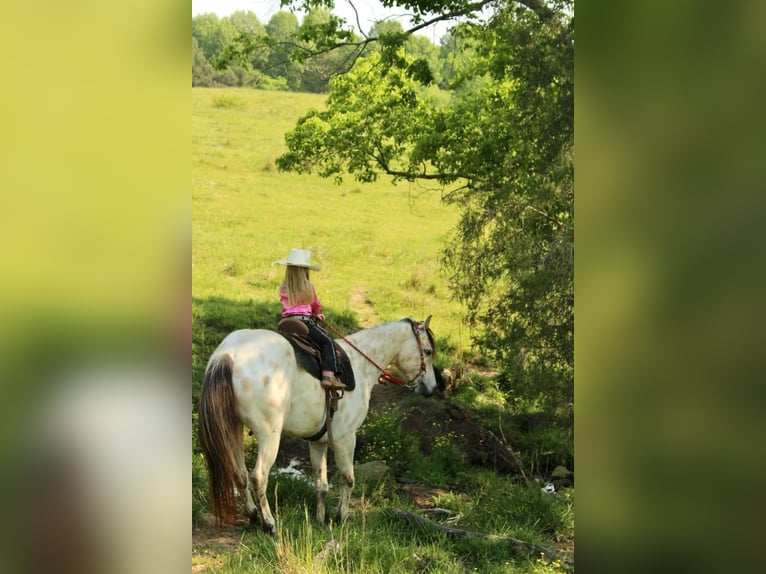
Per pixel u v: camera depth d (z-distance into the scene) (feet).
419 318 46.16
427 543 19.98
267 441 18.56
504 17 30.73
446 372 34.37
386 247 61.93
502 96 35.29
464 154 35.76
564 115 27.81
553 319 26.84
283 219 66.69
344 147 39.81
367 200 77.82
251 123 100.99
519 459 29.32
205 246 55.88
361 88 40.81
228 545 18.24
